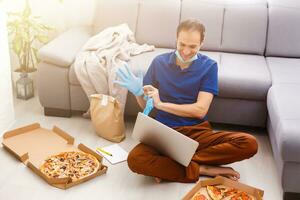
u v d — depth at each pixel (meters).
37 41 3.54
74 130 2.91
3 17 2.72
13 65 3.52
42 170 2.37
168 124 2.39
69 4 3.57
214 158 2.36
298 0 3.24
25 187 2.29
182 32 2.23
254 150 2.31
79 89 2.99
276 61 3.12
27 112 3.16
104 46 3.04
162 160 2.30
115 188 2.30
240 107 2.85
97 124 2.79
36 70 3.28
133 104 2.96
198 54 2.39
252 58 3.15
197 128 2.37
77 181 2.29
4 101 2.83
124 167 2.49
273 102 2.50
